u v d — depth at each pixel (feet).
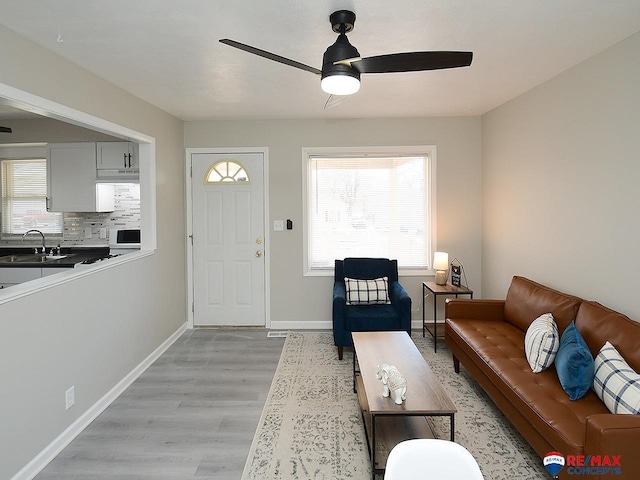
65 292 8.31
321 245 15.90
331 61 6.62
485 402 9.75
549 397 7.16
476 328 10.92
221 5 6.44
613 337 7.47
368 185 15.76
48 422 7.74
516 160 12.53
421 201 15.72
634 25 7.45
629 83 7.99
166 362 12.49
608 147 8.61
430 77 10.40
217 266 15.79
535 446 6.94
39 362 7.52
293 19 6.97
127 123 11.18
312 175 15.78
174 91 11.23
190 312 15.87
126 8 6.49
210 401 9.95
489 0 6.42
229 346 13.84
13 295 6.82
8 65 7.08
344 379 11.14
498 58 9.06
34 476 7.23
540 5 6.62
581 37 7.96
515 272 12.76
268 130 15.39
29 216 16.96
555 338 8.15
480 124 15.20
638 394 5.90
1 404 6.64
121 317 10.66
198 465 7.49
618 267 8.43
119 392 10.43
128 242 16.56
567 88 9.93
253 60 8.91
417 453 4.22
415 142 15.28
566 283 10.20
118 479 7.12
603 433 5.27
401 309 12.23
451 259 15.48
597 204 9.01
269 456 7.74
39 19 6.79
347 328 12.41
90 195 15.07
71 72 8.77
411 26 7.30
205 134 15.40
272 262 15.69
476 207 15.39
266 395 10.24
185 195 15.58
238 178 15.55
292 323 15.80
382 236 15.85
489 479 6.99
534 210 11.60
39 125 15.19
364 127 15.29
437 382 7.66
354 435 8.41
